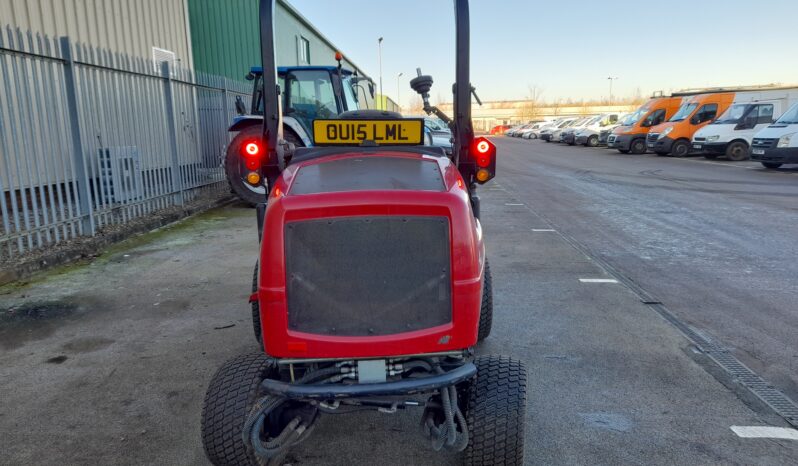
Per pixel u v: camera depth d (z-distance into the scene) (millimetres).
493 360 2721
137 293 5367
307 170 2787
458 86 3201
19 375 3742
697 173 15758
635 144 23734
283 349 2344
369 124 3096
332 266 2348
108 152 7633
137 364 3895
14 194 5898
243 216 9406
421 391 2348
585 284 5602
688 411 3266
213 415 2436
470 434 2469
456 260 2361
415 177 2617
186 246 7242
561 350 4098
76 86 6855
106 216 7562
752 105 19234
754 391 3492
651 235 7820
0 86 6742
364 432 3109
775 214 9281
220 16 16031
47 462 2826
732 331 4410
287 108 9609
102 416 3246
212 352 4078
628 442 2973
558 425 3137
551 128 39688
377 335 2344
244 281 5727
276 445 2381
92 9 10227
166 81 9172
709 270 6074
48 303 5086
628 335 4352
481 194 12023
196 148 10375
